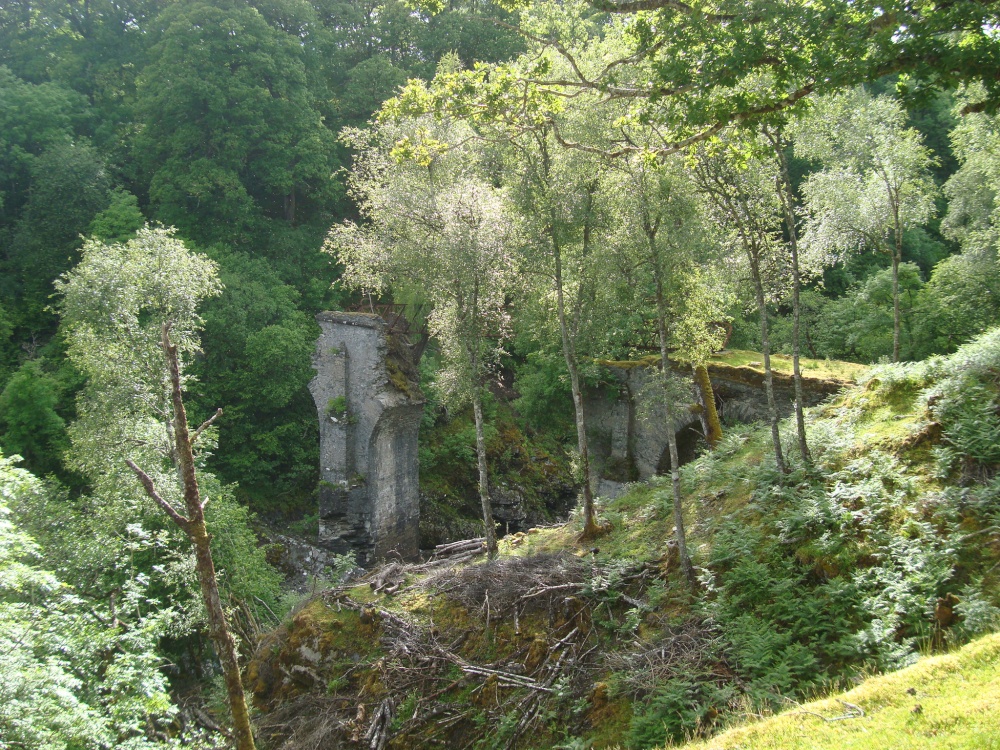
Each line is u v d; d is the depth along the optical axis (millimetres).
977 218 23859
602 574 14086
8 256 34469
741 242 14750
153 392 17438
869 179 21344
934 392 13289
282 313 30734
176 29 32375
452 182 18766
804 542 12188
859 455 13312
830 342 28453
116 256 17688
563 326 15820
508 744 11805
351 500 23969
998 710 6086
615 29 14008
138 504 17359
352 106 37938
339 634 15234
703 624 11820
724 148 11375
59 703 10000
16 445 25109
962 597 9383
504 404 32500
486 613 14289
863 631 9859
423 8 11500
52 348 30672
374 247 20938
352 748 12953
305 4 37531
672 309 14461
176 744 12055
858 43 7312
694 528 14578
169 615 13820
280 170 33094
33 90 37281
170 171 32375
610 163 13664
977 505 10516
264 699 15477
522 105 11852
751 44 7645
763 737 7328
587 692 11867
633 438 24750
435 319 18125
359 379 23984
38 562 15914
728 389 22031
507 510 28734
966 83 7254
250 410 29281
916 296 26281
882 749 6141
